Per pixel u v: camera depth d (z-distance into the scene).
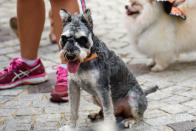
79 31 3.39
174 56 6.54
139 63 6.74
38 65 5.80
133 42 6.63
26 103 5.07
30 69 5.77
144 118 4.45
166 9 6.06
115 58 4.02
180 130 4.05
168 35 6.21
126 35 8.45
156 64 6.41
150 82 5.75
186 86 5.50
